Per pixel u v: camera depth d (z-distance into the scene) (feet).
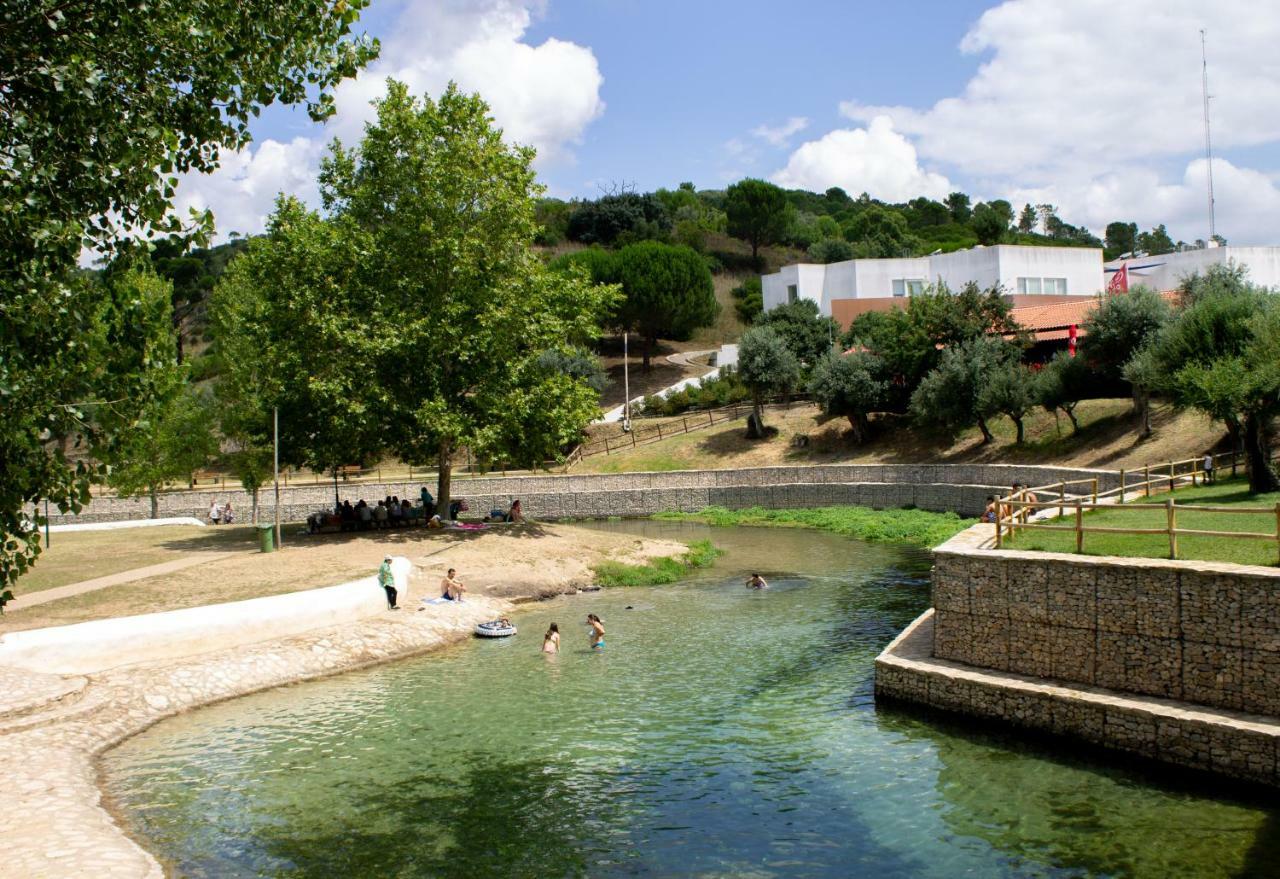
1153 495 90.27
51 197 31.27
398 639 76.84
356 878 38.45
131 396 33.40
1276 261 213.05
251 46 37.58
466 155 121.90
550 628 75.61
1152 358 114.83
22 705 55.47
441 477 131.23
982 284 236.84
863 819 43.50
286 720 59.21
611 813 44.80
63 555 107.96
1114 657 51.83
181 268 313.12
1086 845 40.06
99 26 33.47
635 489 183.32
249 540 121.80
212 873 38.86
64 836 40.16
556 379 127.54
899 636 67.72
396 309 121.60
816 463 190.19
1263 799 43.06
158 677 63.52
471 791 47.62
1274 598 45.50
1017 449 161.38
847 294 254.27
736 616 86.53
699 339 339.16
